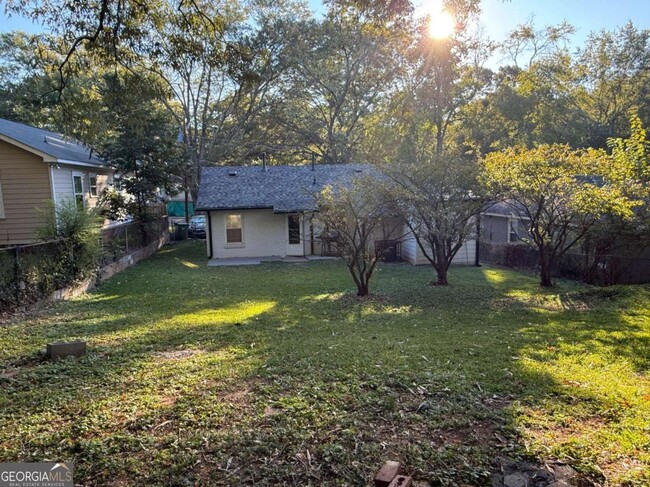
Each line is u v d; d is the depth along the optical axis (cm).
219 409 347
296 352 521
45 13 638
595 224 1153
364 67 2602
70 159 1497
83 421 330
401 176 1077
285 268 1537
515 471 259
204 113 2858
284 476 256
